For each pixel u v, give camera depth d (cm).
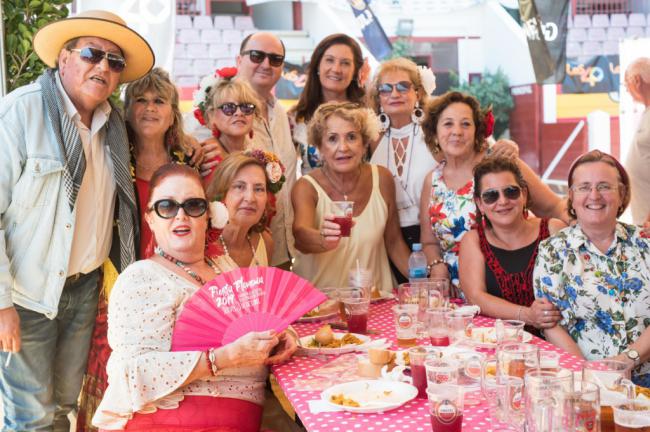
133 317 261
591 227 321
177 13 1105
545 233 353
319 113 386
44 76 329
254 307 263
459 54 1117
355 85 490
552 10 686
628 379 222
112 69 329
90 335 354
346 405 228
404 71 441
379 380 249
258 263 356
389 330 326
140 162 370
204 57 1114
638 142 632
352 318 319
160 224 279
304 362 287
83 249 335
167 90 364
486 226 360
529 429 186
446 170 407
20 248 316
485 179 347
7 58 401
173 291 269
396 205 430
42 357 333
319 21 1112
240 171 340
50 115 319
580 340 325
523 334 305
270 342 256
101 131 344
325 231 359
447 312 287
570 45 1127
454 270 398
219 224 294
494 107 1122
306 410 231
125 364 253
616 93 1122
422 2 1095
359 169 402
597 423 186
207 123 412
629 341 317
